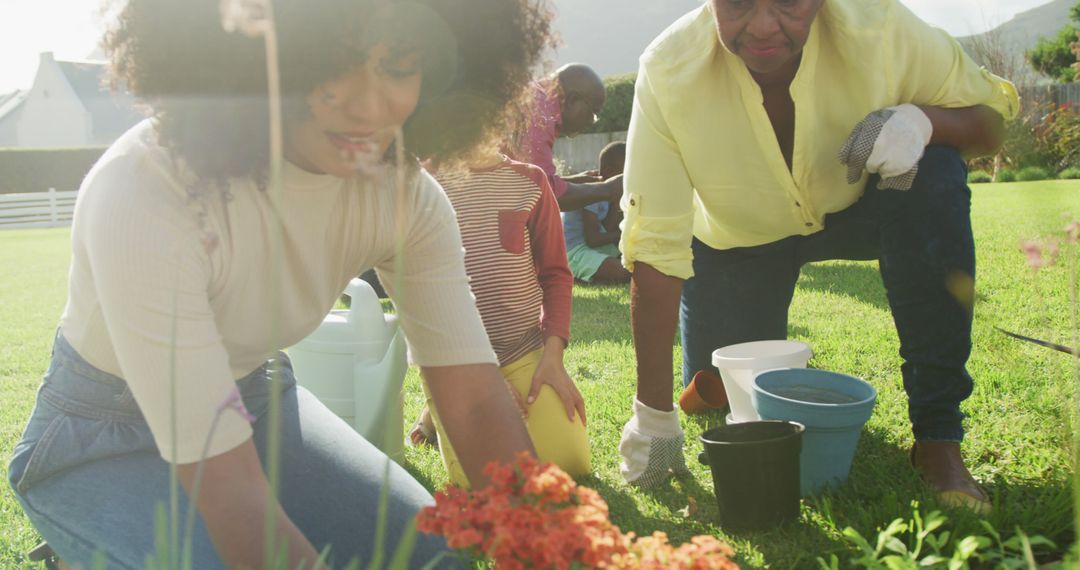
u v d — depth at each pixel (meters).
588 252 6.59
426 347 1.78
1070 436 1.76
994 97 2.56
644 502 2.59
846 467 2.50
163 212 1.43
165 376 1.41
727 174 2.73
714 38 2.54
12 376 4.55
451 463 2.72
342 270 1.71
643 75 2.67
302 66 1.29
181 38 1.33
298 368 3.03
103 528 1.63
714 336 3.30
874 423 3.02
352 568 0.99
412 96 1.36
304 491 1.90
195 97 1.37
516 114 1.78
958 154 2.55
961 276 2.43
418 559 1.83
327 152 1.41
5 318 6.51
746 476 2.24
